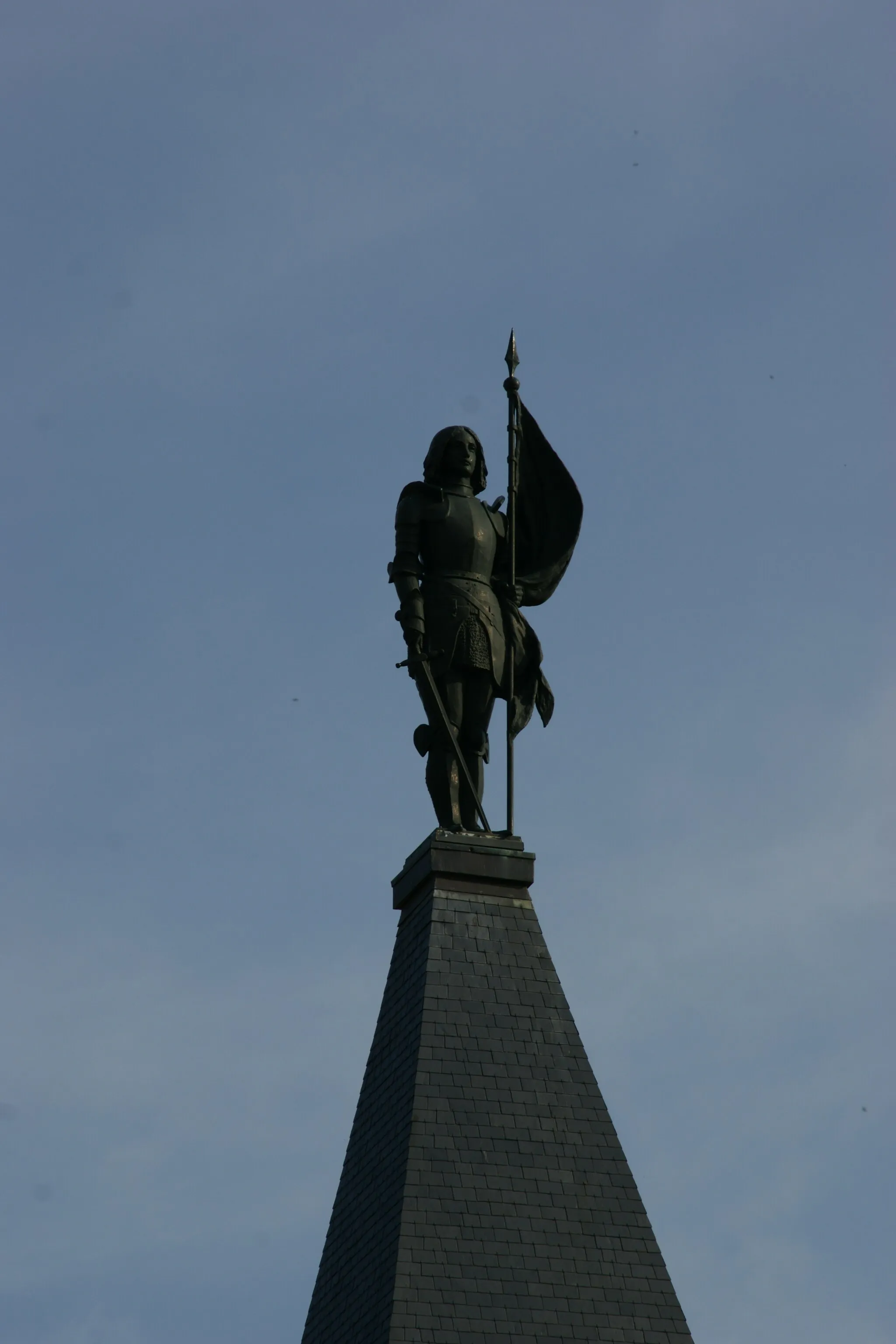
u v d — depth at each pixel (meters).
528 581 114.19
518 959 106.50
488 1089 102.00
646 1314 97.12
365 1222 100.88
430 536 112.62
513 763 110.81
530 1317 95.81
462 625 111.06
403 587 111.44
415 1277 95.75
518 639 112.75
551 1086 102.81
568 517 115.38
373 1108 104.94
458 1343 94.38
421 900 108.94
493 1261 97.00
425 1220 97.50
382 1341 94.31
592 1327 96.19
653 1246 99.12
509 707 111.75
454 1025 103.69
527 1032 104.25
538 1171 100.06
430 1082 101.62
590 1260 98.06
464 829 110.06
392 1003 107.56
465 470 114.31
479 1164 99.69
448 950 105.94
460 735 111.25
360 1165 103.88
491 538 113.12
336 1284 101.19
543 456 116.19
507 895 108.38
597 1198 99.88
